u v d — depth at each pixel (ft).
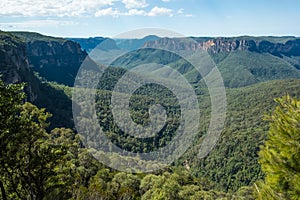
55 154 34.30
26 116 32.22
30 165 32.37
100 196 64.28
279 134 18.63
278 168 18.11
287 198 18.20
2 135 28.58
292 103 19.65
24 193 37.27
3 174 32.83
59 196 37.99
